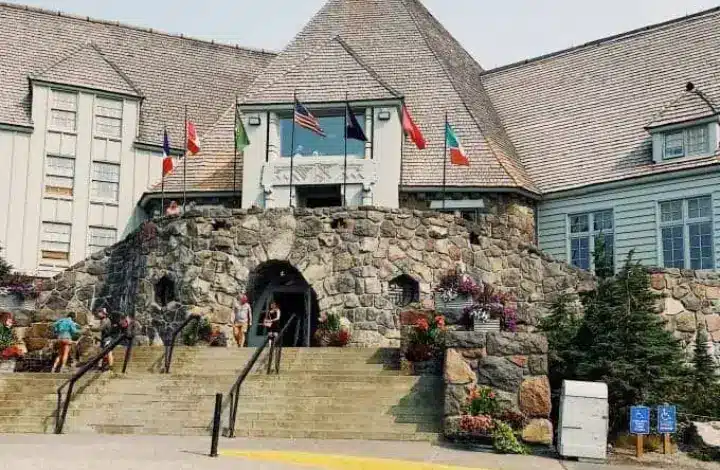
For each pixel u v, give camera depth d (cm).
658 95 3080
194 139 2839
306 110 2639
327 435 1638
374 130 2861
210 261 2525
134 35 3778
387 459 1377
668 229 2752
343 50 3034
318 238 2498
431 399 1739
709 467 1488
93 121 3303
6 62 3425
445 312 2000
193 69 3769
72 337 2170
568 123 3247
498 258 2591
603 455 1497
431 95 3250
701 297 2392
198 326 2464
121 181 3297
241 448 1450
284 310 2625
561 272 2612
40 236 3177
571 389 1523
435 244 2517
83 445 1444
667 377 1712
